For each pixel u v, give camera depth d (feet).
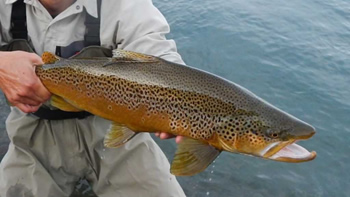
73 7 3.57
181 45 7.16
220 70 6.59
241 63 6.74
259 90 6.17
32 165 4.03
